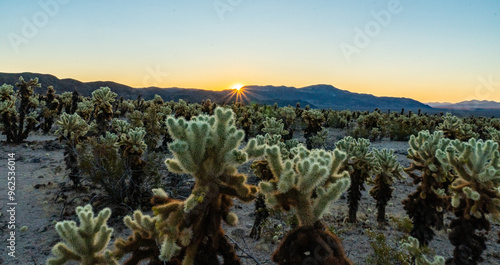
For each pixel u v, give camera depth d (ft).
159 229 7.67
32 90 61.31
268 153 8.44
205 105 106.83
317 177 7.93
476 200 14.40
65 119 32.04
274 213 23.72
